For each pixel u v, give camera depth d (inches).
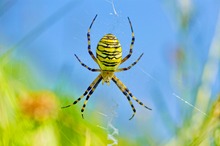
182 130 12.5
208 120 12.4
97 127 12.7
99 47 12.4
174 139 12.6
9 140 12.0
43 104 12.2
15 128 12.1
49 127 12.3
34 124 12.2
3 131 12.0
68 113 12.5
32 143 12.1
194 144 12.3
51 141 12.2
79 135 12.4
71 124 12.4
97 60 12.7
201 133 12.3
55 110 12.3
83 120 12.6
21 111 12.1
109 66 12.6
